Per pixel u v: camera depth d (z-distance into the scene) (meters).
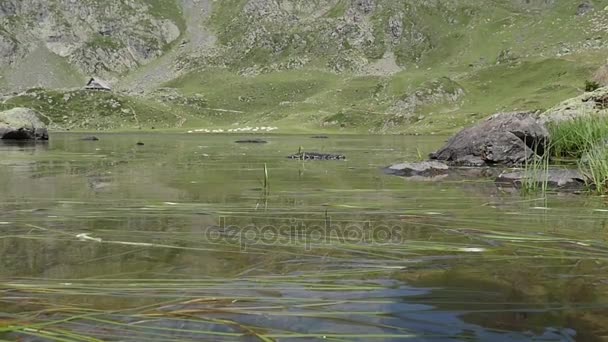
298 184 8.20
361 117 131.25
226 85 190.12
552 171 8.59
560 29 188.12
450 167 12.03
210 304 2.34
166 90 189.00
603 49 156.38
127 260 3.19
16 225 4.41
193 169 11.43
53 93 143.12
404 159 16.20
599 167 7.50
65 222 4.57
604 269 2.94
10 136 32.97
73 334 2.03
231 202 5.94
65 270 2.95
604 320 2.09
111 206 5.54
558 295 2.41
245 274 2.86
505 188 7.69
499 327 2.03
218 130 127.19
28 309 2.31
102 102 143.38
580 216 5.00
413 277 2.78
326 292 2.51
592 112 15.78
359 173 10.55
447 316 2.15
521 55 176.38
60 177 9.16
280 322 2.12
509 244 3.66
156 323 2.13
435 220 4.75
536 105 118.88
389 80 176.38
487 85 147.12
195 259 3.21
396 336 1.96
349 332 2.00
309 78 194.25
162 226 4.40
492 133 13.05
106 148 24.48
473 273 2.85
